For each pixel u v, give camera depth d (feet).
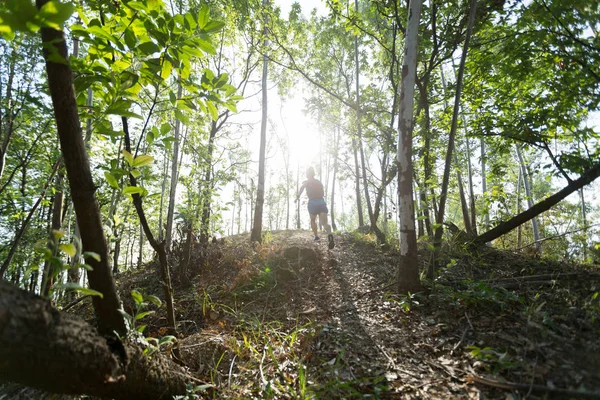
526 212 17.04
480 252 17.43
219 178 22.40
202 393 8.21
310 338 10.41
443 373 7.81
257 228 29.12
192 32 6.58
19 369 4.14
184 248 18.80
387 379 7.89
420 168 21.75
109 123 6.67
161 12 6.81
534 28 15.24
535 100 17.87
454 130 13.30
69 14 3.90
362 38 30.68
